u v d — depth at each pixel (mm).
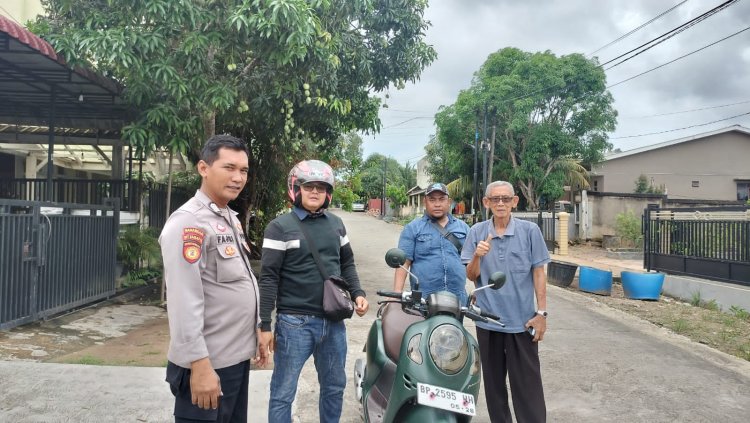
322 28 8789
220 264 2457
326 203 3453
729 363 6383
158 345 6277
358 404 4711
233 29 7691
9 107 9664
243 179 2557
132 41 7141
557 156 26016
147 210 11398
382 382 3596
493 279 3461
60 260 7047
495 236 3898
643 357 6512
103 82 7871
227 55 8250
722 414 4730
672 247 11461
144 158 11648
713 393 5266
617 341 7320
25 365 4992
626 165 30656
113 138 11508
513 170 26922
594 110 25109
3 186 10984
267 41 7633
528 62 25062
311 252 3354
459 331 2973
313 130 12594
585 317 8953
